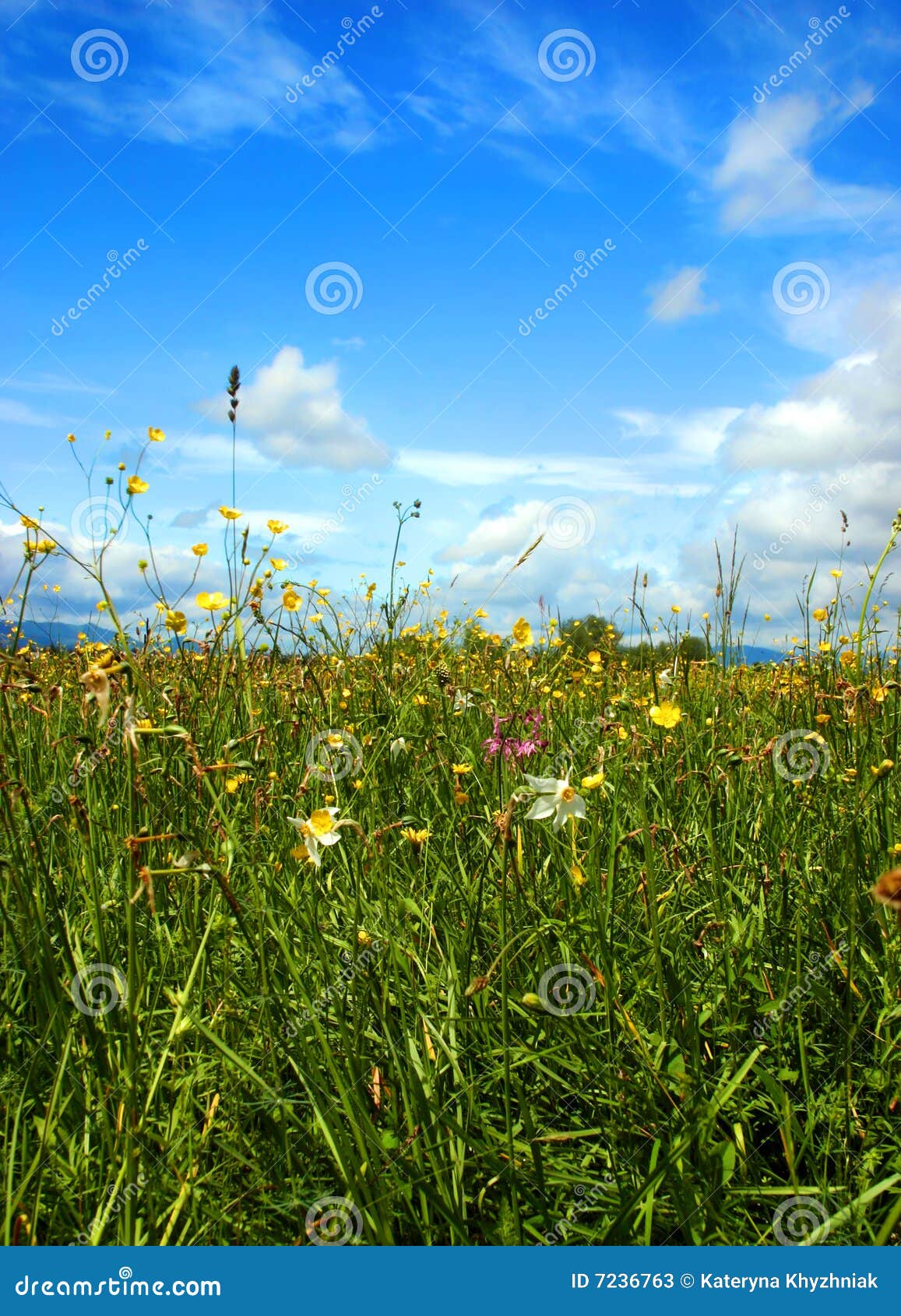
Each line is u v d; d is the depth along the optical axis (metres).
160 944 2.46
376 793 3.10
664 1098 2.07
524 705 4.03
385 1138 1.93
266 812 3.07
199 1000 2.07
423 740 3.73
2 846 2.68
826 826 3.07
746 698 4.82
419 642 5.52
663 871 2.91
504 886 1.91
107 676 2.01
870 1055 2.27
